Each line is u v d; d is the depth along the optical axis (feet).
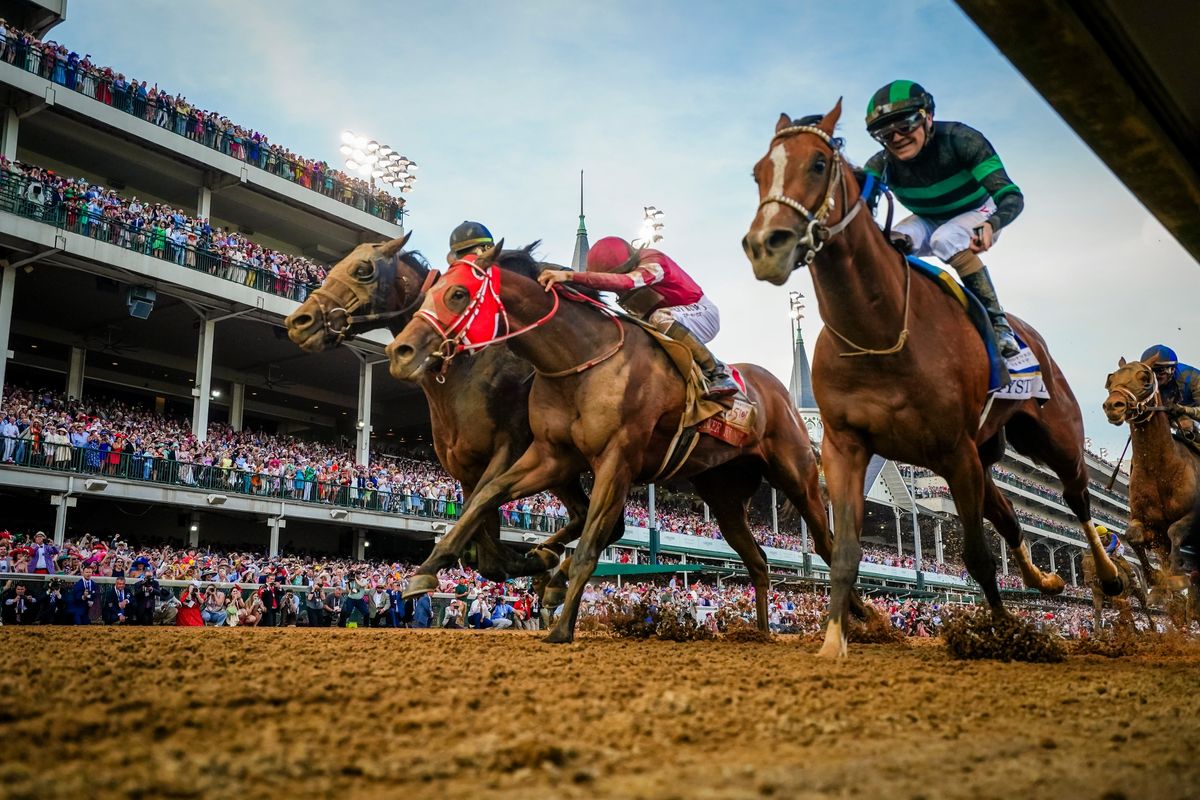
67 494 69.97
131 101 85.81
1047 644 17.37
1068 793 6.61
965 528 18.84
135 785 6.27
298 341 25.04
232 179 94.79
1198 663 19.26
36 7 91.15
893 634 28.78
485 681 11.95
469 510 21.29
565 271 22.12
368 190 108.78
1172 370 32.45
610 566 94.12
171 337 101.19
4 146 79.15
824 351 18.54
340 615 61.21
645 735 8.63
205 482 77.46
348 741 8.07
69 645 16.71
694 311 25.52
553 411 21.84
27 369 104.78
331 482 85.56
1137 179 9.77
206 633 22.24
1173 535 30.53
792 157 15.92
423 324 19.88
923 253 20.03
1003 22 7.70
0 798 5.88
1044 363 23.25
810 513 28.68
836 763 7.54
